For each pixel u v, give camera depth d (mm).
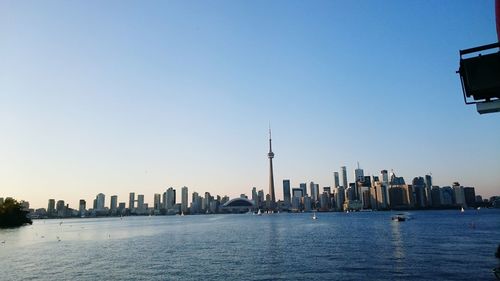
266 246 101812
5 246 116688
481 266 60625
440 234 125438
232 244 110438
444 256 72750
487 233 125062
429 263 64875
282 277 56406
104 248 107438
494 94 11758
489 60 11531
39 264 75562
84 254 92562
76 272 65000
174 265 70625
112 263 75250
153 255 87438
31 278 60469
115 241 133250
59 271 66438
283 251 88750
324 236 131875
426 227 166625
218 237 140875
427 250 82875
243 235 148125
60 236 164250
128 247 109000
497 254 70438
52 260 81625
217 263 71688
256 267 65812
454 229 149375
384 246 93625
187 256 83938
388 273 57188
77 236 164250
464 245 90812
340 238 121375
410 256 74250
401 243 99812
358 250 86688
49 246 115562
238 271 62250
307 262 69875
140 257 84125
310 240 116750
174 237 147500
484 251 78750
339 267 63406
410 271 58188
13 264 75938
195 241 124812
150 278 58094
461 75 12070
